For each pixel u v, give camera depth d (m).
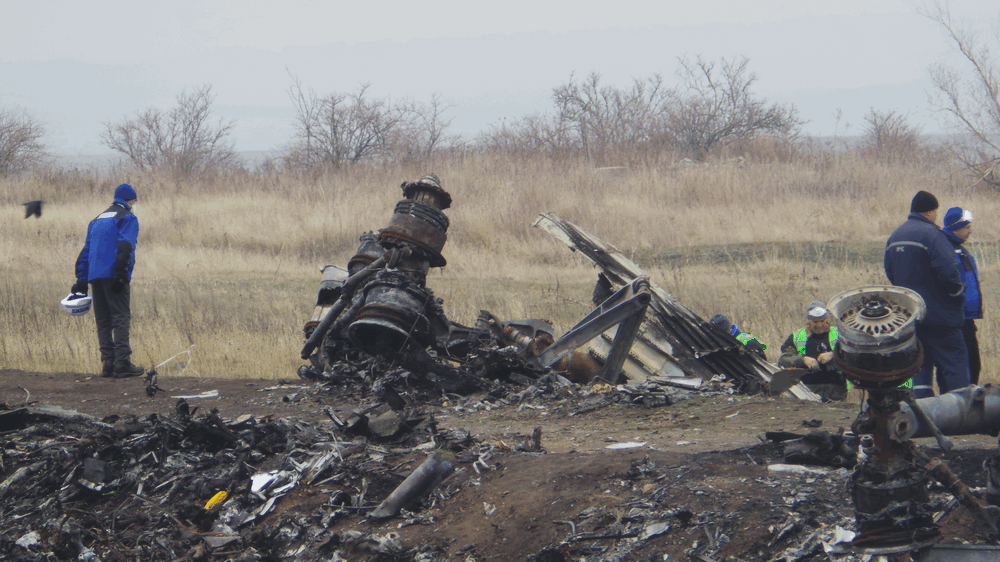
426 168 114.88
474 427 23.80
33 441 20.83
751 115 166.00
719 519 13.15
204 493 17.17
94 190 111.50
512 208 91.69
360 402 27.70
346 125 164.50
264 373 35.47
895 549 9.96
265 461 18.73
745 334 30.41
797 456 15.53
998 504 11.77
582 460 16.77
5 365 36.94
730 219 86.19
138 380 32.94
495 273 71.56
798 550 12.10
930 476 10.12
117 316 33.47
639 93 168.75
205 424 19.62
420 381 28.45
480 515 15.02
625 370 30.66
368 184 109.62
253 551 15.12
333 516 15.77
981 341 35.78
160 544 15.46
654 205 94.62
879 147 131.00
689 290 54.22
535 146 151.00
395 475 17.20
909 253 22.05
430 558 13.91
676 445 19.72
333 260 83.81
